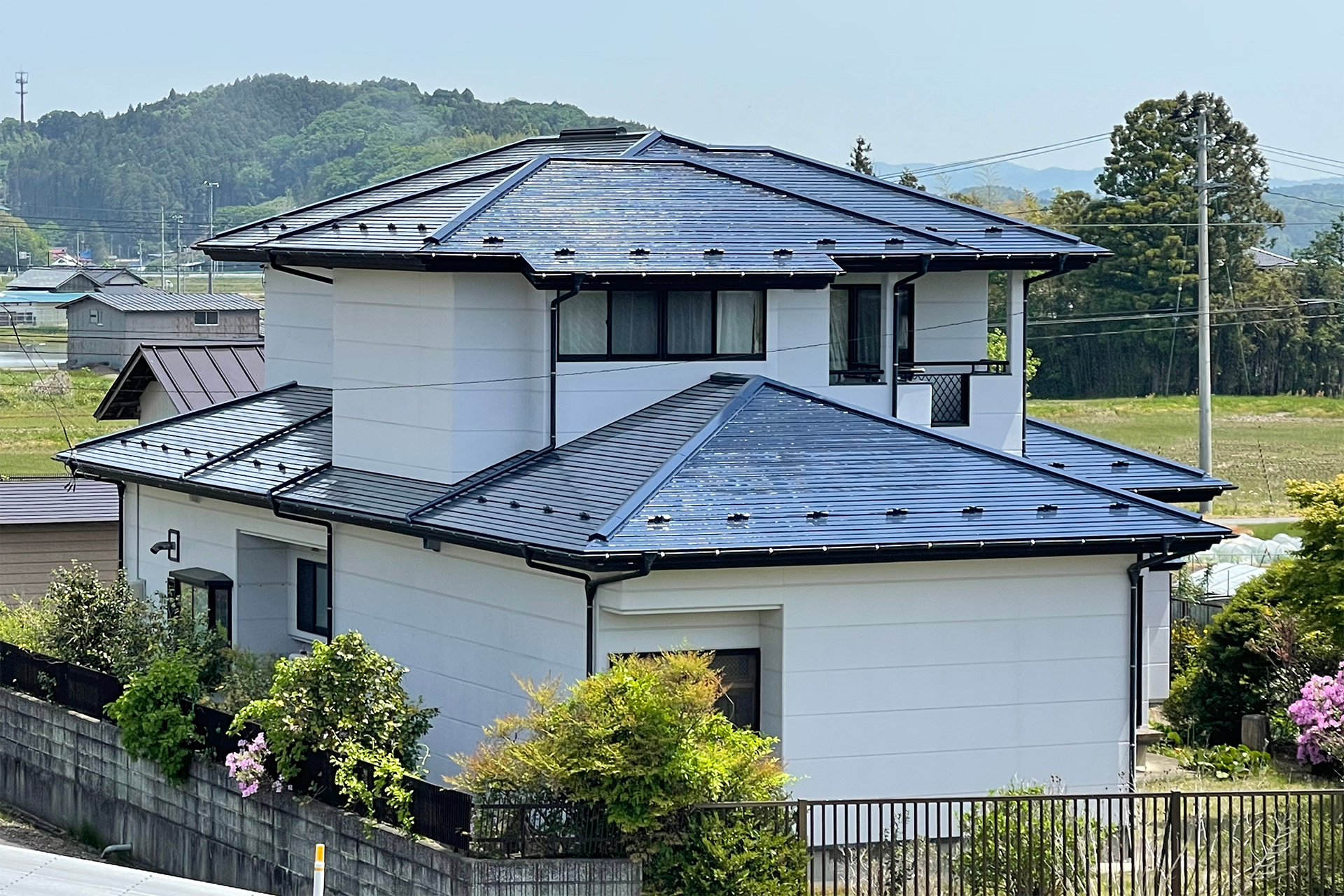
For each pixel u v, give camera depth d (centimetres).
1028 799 2447
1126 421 10681
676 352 3456
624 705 2409
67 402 10725
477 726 3127
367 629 3469
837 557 2789
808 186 4144
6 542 4853
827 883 2661
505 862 2375
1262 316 12094
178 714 3097
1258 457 9075
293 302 4500
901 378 3800
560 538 2806
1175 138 11556
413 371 3475
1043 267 3772
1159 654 3894
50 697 3562
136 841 3222
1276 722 3441
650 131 4466
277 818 2828
